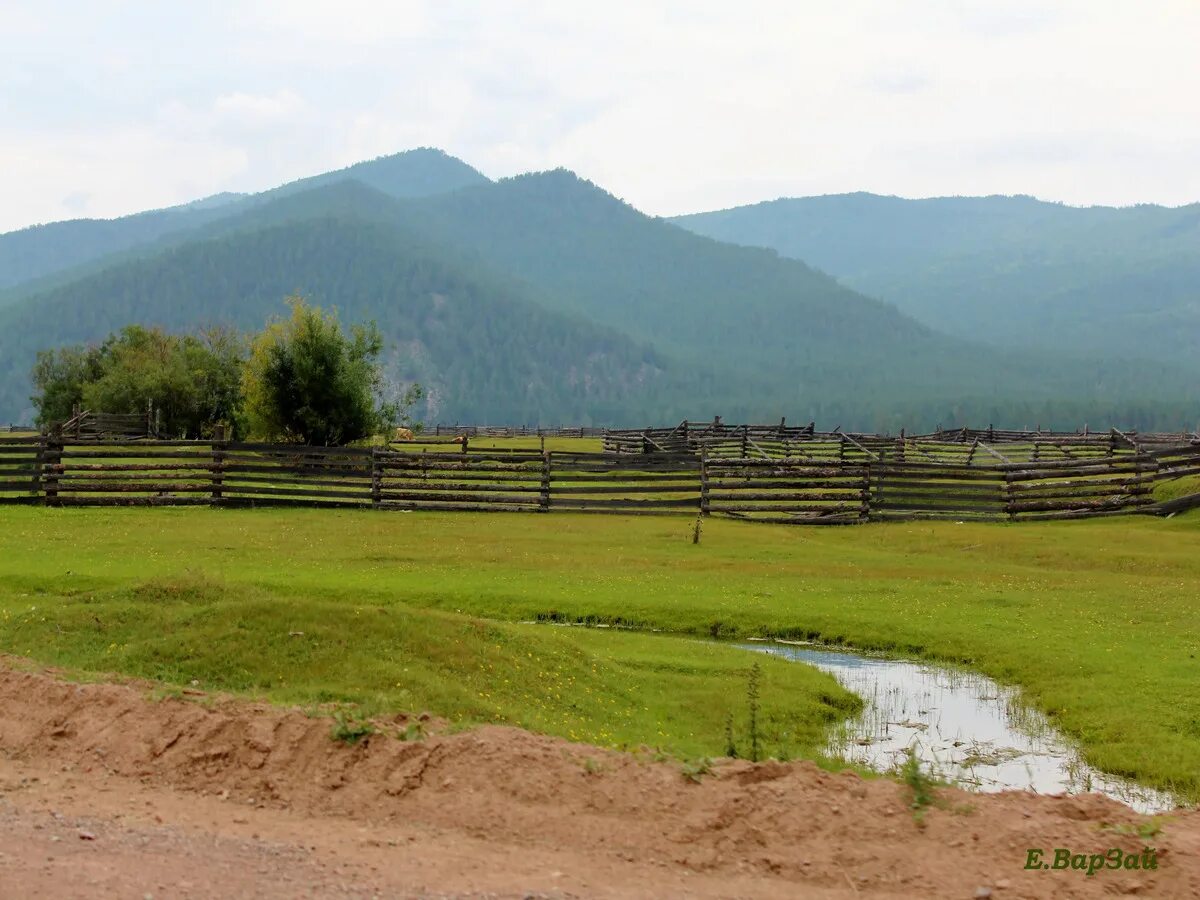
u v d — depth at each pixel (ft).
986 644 69.87
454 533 112.88
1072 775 47.29
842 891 27.37
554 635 63.31
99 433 216.95
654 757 35.06
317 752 34.55
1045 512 136.05
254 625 52.85
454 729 36.65
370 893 25.82
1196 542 114.21
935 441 229.45
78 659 50.01
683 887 27.32
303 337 172.55
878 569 97.09
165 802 32.32
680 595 83.05
